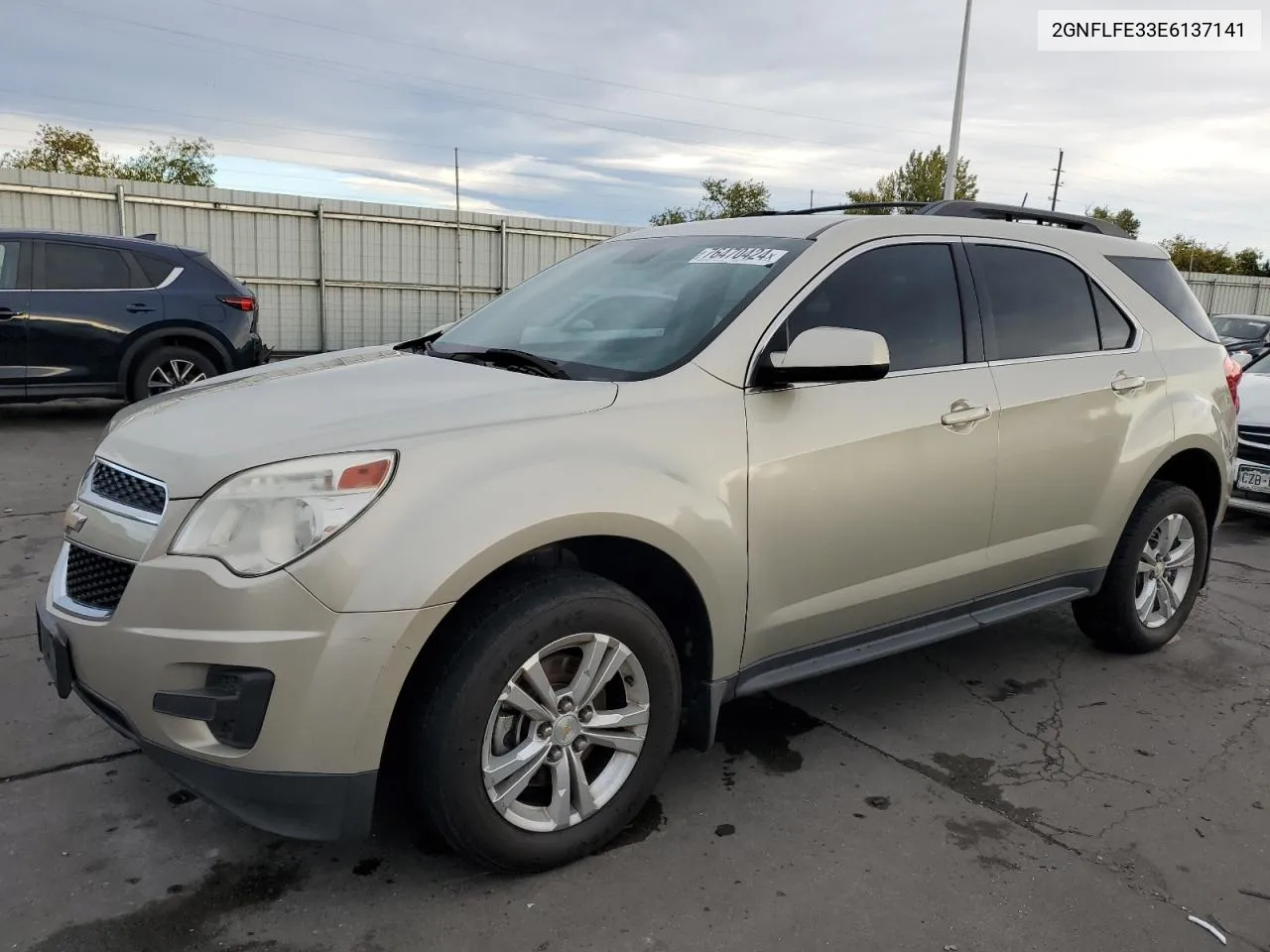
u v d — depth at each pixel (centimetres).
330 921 238
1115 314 406
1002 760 335
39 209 1536
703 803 300
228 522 225
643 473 258
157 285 881
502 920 241
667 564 271
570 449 251
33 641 398
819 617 308
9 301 819
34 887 246
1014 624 477
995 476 345
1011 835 288
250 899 246
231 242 1698
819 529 298
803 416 294
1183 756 343
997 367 352
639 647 263
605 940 235
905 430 315
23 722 331
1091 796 312
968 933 242
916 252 343
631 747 269
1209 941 243
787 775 319
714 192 5384
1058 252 392
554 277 386
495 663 237
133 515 240
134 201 1602
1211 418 429
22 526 564
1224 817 303
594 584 253
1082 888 263
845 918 246
